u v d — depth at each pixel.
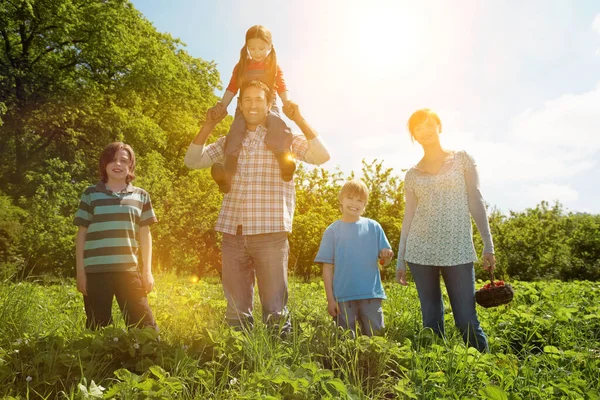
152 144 26.70
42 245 16.95
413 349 3.32
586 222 20.62
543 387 2.73
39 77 22.98
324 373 2.51
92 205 3.61
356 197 4.00
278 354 2.92
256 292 5.24
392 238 14.42
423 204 3.91
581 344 3.80
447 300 5.74
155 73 27.31
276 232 3.55
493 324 4.48
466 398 2.55
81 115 24.81
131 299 3.54
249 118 3.68
